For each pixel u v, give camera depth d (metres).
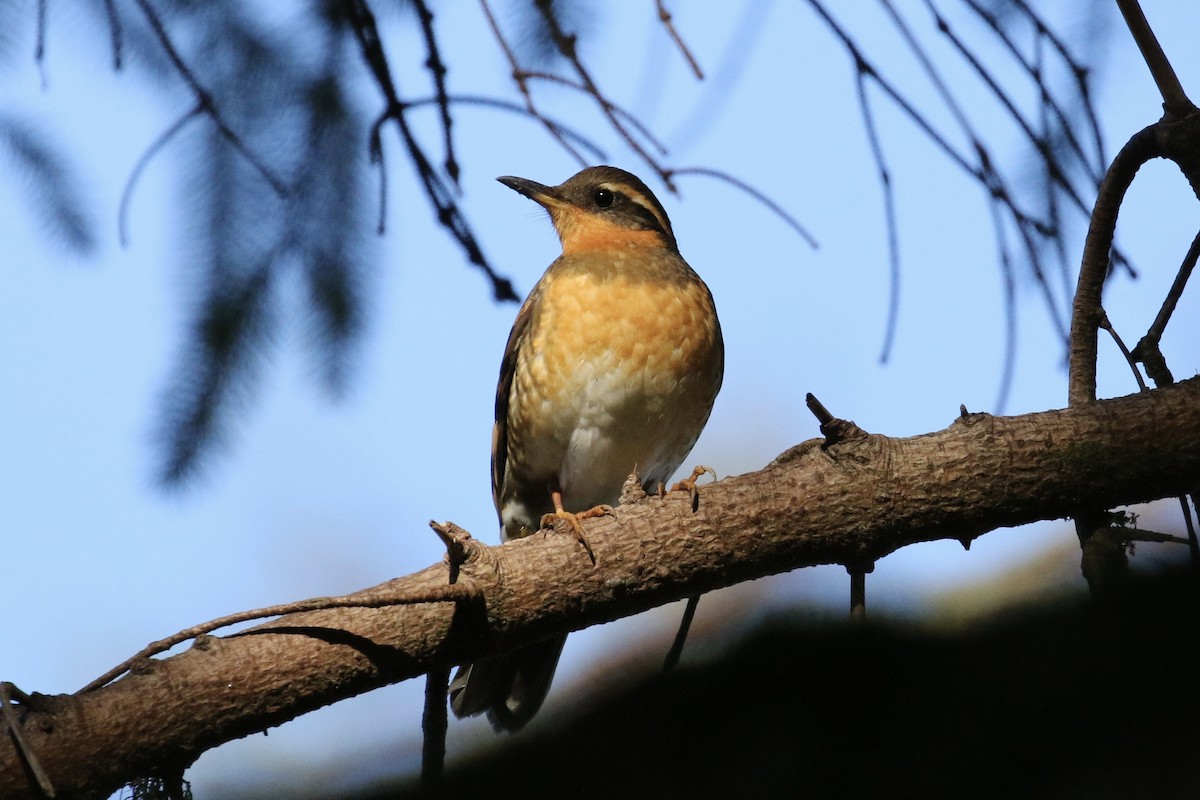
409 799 5.69
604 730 5.39
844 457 8.41
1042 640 5.20
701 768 5.32
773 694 5.32
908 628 5.46
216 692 7.77
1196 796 4.78
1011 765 5.02
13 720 7.24
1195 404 8.23
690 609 8.65
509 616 8.31
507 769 5.53
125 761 7.62
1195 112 8.70
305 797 6.34
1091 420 8.28
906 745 5.18
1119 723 4.98
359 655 8.05
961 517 8.36
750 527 8.39
